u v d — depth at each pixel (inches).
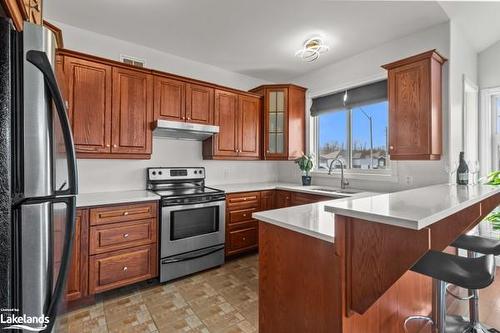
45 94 33.4
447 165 96.2
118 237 89.8
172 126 110.3
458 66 102.3
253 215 59.6
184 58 133.0
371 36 110.3
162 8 91.2
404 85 98.1
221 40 114.7
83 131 94.0
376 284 39.0
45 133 33.2
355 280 41.5
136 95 106.2
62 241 38.5
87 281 83.9
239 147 139.0
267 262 56.7
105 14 94.8
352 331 44.1
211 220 112.8
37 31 33.0
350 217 41.4
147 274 95.6
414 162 107.5
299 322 49.9
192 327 73.3
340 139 143.8
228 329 72.5
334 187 137.4
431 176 101.8
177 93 117.0
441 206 41.6
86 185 106.7
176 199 101.6
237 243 123.6
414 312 67.6
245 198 127.0
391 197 53.0
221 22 100.1
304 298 49.0
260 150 148.7
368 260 39.9
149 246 96.3
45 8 90.8
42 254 32.9
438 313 59.3
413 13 93.1
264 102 148.3
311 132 155.4
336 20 98.1
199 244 108.3
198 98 123.4
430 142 91.4
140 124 107.2
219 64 141.2
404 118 98.0
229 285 98.3
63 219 38.9
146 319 76.8
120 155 103.4
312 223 51.5
